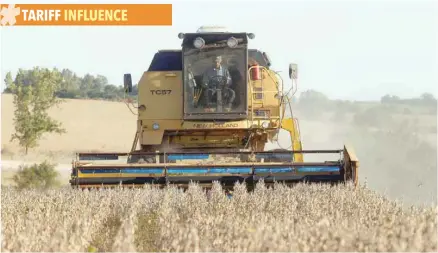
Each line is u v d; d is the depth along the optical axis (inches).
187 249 1025.5
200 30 2265.0
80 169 1979.6
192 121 2229.3
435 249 1053.8
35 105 6609.3
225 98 2224.4
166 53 2308.1
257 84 2244.1
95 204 1560.0
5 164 5634.8
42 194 1776.6
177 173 1982.0
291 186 1962.4
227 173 1982.0
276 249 999.0
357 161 1891.0
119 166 1979.6
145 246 1219.2
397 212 1398.9
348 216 1384.1
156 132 2240.4
